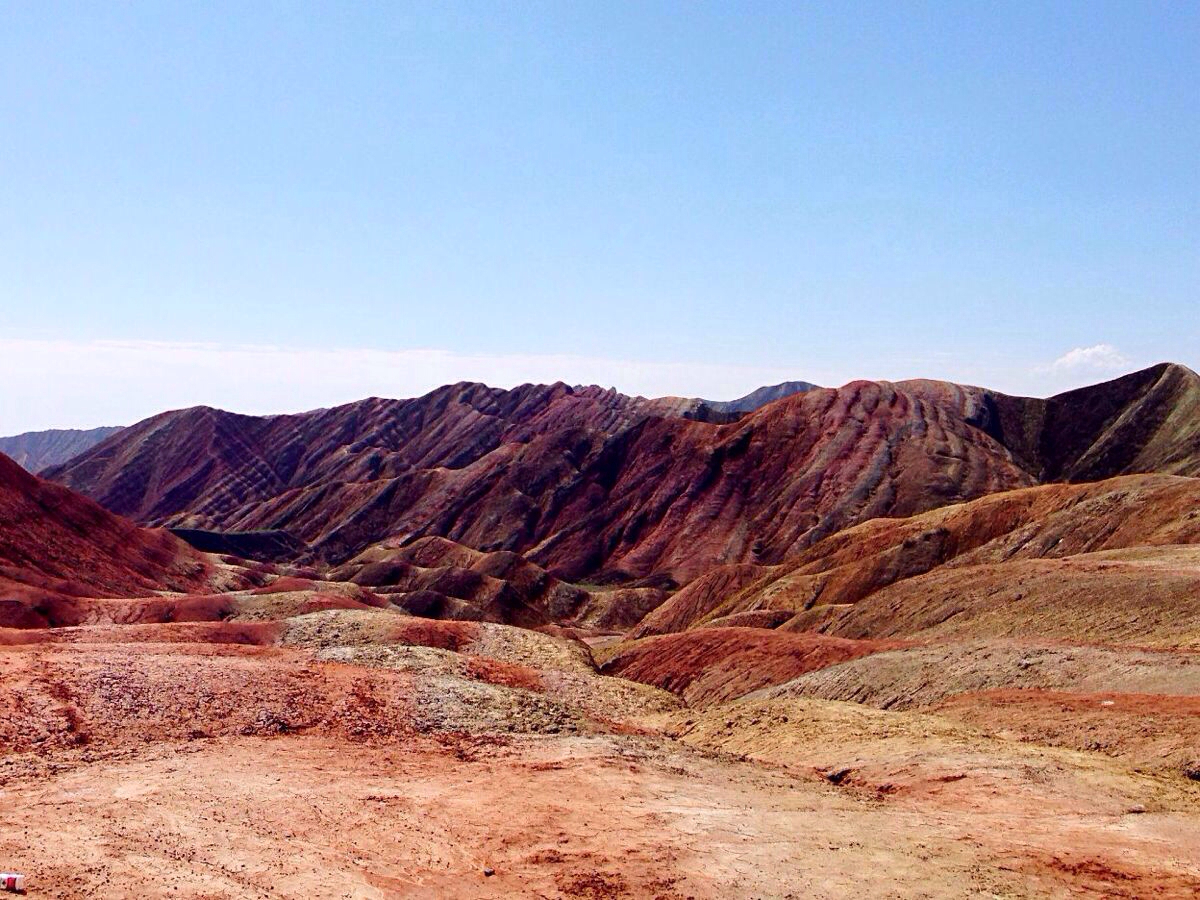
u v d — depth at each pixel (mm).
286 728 33094
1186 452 164625
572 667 63344
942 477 183125
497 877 19828
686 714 46938
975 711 35750
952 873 19250
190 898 16516
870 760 30250
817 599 100875
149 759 27969
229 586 112938
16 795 23172
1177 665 34469
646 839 21906
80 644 43719
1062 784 25219
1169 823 22062
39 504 100438
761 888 18672
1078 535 84500
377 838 21891
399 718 35344
